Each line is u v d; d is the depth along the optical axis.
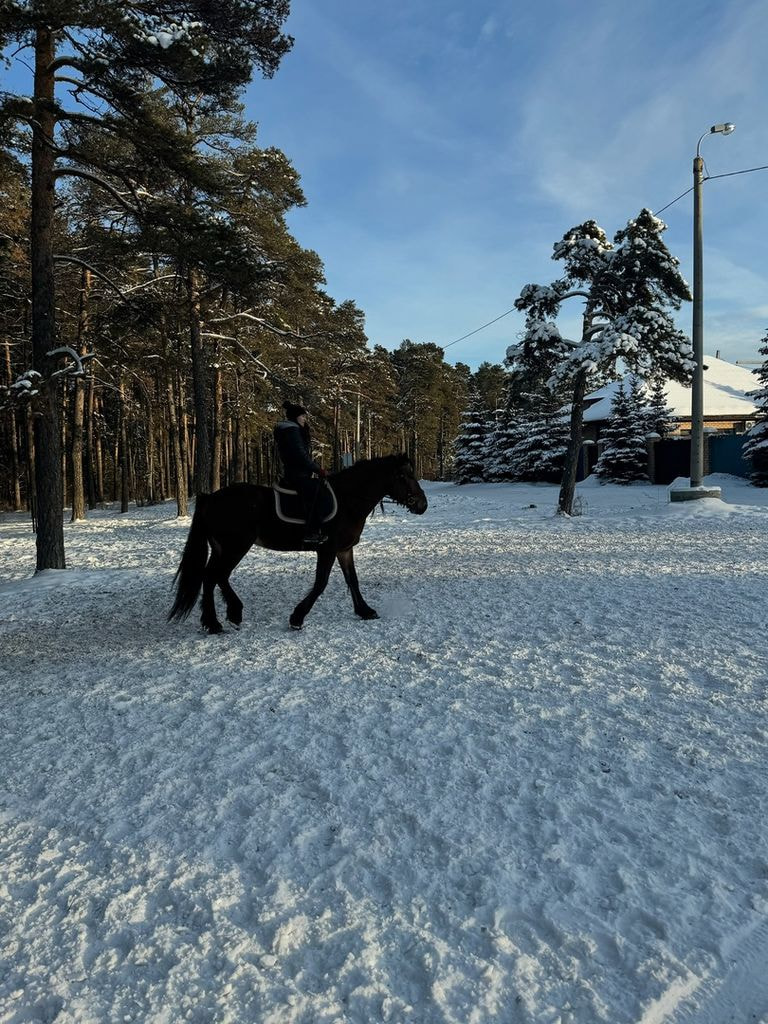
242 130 18.91
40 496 12.52
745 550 11.31
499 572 10.06
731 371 42.06
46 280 12.19
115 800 3.49
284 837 3.06
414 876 2.73
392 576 10.20
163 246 12.57
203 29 11.16
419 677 5.21
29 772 3.89
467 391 87.19
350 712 4.54
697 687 4.70
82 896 2.70
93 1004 2.14
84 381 26.64
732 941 2.29
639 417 31.78
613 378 20.02
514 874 2.70
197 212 12.48
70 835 3.17
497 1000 2.09
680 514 17.80
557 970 2.21
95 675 5.81
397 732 4.16
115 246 16.41
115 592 10.23
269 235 18.61
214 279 13.08
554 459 38.16
